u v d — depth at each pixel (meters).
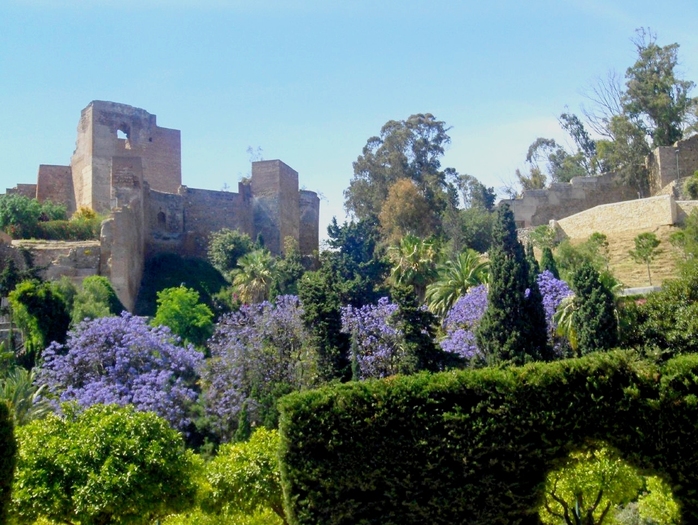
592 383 19.22
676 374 18.81
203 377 37.19
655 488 21.56
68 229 56.44
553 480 21.45
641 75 80.75
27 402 30.75
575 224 67.56
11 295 41.66
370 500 18.95
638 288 49.62
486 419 19.14
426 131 83.81
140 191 61.06
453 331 37.69
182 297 48.56
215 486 22.48
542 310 32.56
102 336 36.19
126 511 20.23
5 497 17.72
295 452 19.11
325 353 35.03
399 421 19.09
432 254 56.16
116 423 20.94
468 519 18.77
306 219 82.44
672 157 75.31
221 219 70.88
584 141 95.06
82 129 72.50
